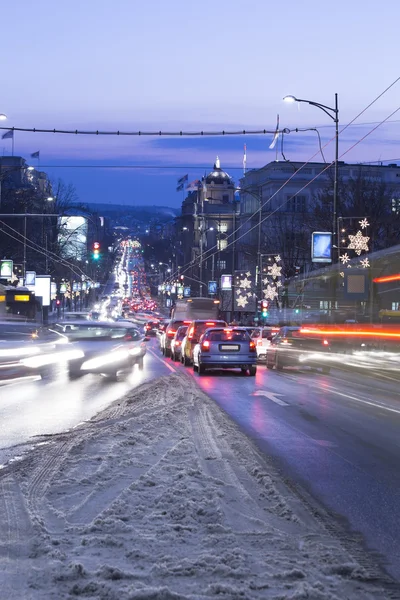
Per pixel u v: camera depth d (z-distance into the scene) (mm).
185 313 62562
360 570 6230
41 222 95312
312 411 17938
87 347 26297
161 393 20984
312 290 75562
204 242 142875
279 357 33688
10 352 26688
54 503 8141
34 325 31672
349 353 50188
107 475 9562
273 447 12711
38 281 74062
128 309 164500
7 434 13633
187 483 9047
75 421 15492
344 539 7297
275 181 102500
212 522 7441
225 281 83625
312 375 31266
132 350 26453
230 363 29938
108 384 25062
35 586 5512
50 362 26453
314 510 8422
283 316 67062
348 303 63938
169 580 5707
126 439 12289
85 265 156750
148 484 8945
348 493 9344
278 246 75500
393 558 6750
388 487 9703
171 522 7363
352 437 13852
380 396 21859
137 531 6988
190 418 15875
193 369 32906
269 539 7027
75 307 136000
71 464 10328
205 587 5555
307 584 5656
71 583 5574
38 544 6570
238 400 20469
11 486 8977
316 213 64250
